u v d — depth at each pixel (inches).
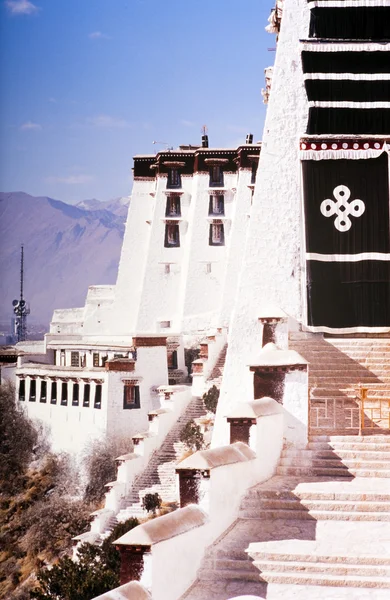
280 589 565.3
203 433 2031.3
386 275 866.1
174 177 3107.8
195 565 583.5
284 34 927.0
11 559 1987.0
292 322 877.8
